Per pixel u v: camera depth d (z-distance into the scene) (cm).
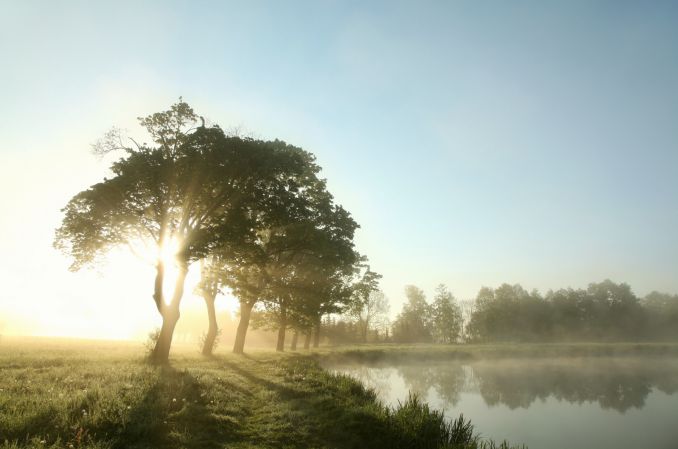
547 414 2436
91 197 2253
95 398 1127
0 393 1146
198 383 1570
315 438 1162
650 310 11494
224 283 3350
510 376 4188
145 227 2425
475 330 11700
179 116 2392
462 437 1338
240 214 2453
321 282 4094
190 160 2266
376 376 3819
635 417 2397
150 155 2292
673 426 2177
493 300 11412
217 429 1113
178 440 977
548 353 6575
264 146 2530
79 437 841
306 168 3541
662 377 4197
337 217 3562
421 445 1199
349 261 3462
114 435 928
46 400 1081
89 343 4122
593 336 11144
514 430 2023
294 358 3616
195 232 2372
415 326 11775
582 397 3048
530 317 10994
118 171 2305
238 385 1773
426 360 5672
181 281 2505
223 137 2350
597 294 11812
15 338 4400
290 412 1380
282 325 4716
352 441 1183
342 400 1689
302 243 3206
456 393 3078
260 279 3791
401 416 1430
